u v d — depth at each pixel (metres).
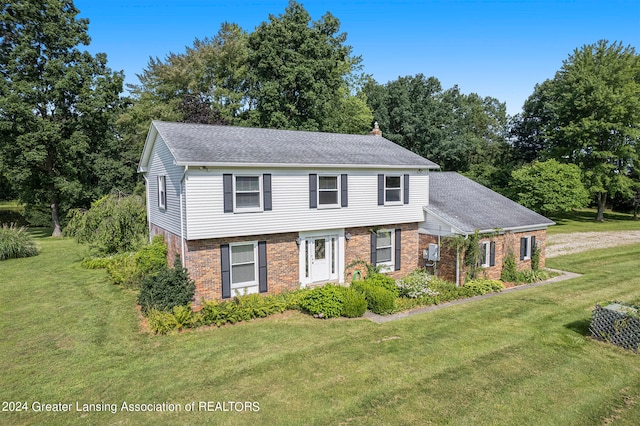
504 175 44.66
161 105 33.56
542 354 9.52
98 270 18.95
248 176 13.69
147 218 20.69
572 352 9.62
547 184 34.03
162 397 7.70
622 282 16.64
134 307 13.23
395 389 7.91
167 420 6.95
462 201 19.78
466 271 16.19
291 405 7.36
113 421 6.95
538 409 7.18
